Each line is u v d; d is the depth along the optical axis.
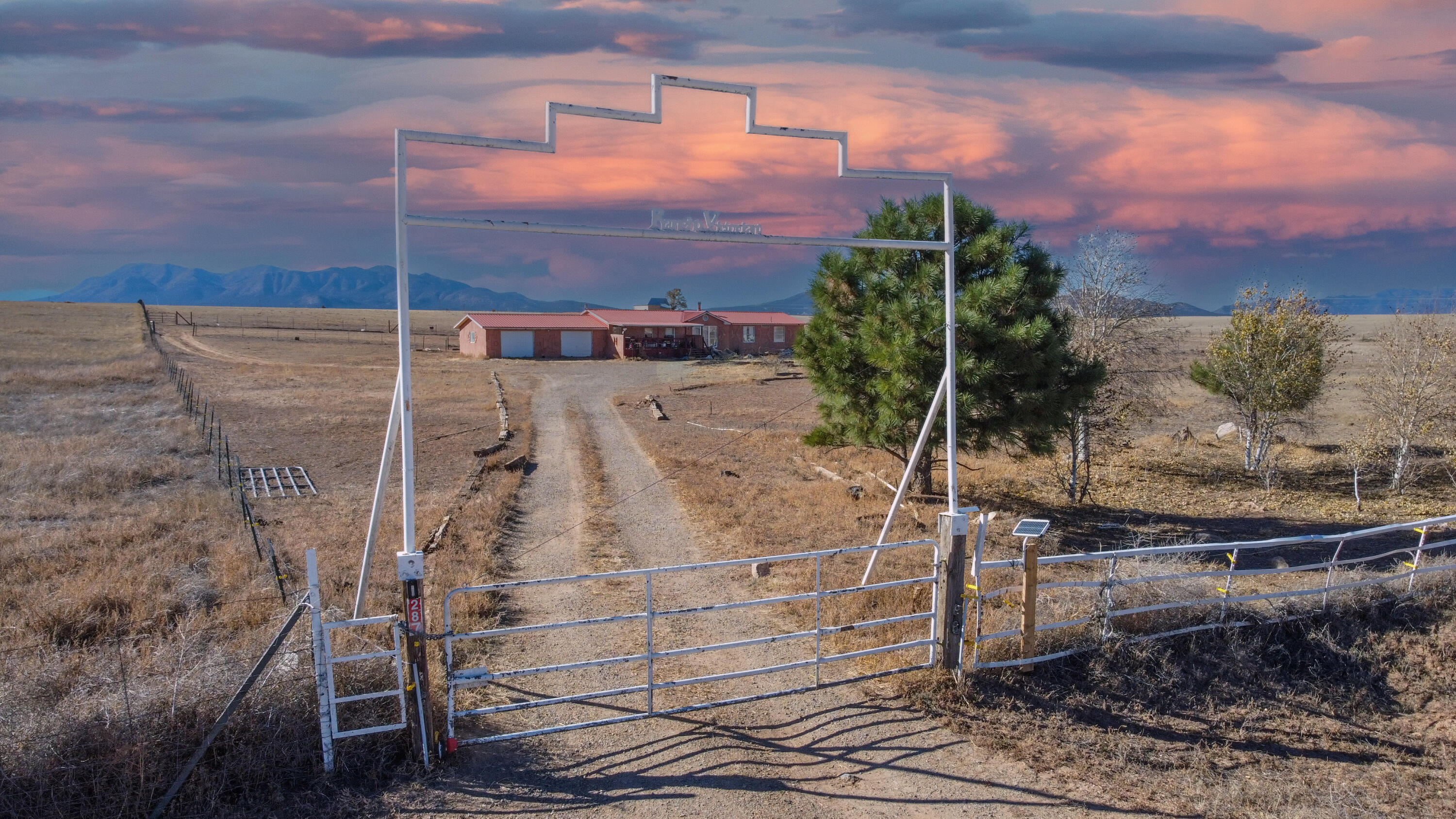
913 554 14.26
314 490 19.64
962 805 6.72
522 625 10.85
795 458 24.70
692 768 7.18
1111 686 8.99
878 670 9.22
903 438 17.34
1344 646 10.30
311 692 7.10
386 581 12.05
